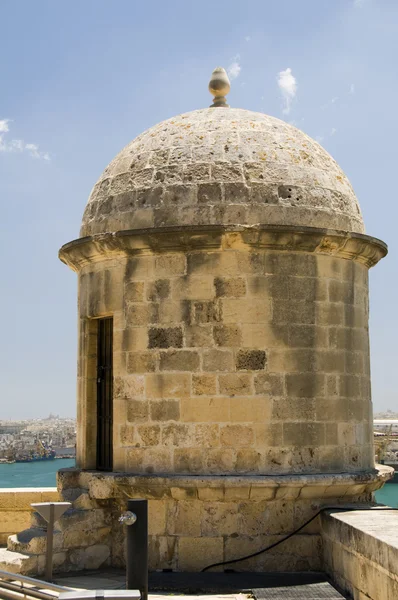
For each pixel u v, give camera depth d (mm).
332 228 12266
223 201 12008
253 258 11812
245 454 11469
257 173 12242
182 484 11250
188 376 11695
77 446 13500
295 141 13023
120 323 12312
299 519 11609
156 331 11945
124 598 6324
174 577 11039
